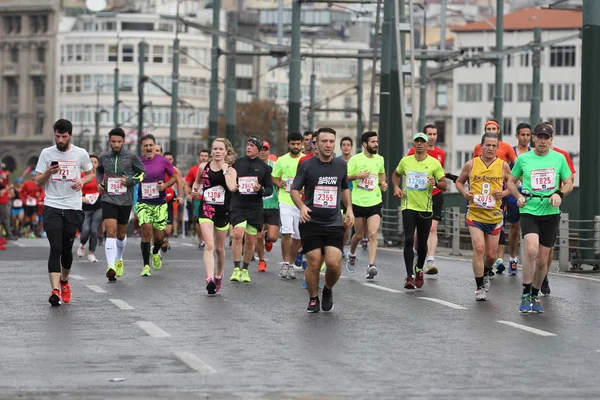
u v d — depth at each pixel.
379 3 56.97
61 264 25.28
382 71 53.16
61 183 25.03
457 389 15.73
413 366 17.44
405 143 50.41
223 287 28.89
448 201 53.41
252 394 15.30
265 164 30.41
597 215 35.34
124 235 31.06
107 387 15.76
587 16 35.28
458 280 30.86
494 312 23.97
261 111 199.50
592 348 19.23
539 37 76.31
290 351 18.77
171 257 40.34
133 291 27.81
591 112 35.34
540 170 24.28
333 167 23.56
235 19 74.75
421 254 28.67
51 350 18.80
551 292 28.06
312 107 110.88
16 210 66.06
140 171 30.83
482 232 26.20
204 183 27.28
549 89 189.75
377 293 27.44
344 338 20.19
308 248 23.67
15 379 16.33
